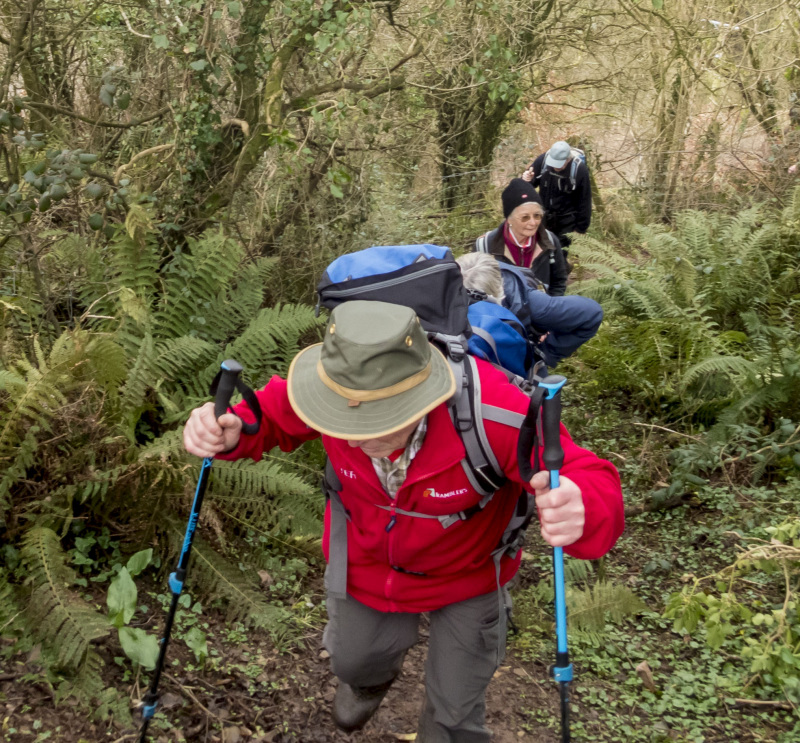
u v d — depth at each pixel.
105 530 3.64
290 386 2.06
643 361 5.70
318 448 4.58
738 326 6.17
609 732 3.19
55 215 5.28
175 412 4.08
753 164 10.62
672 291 6.11
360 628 2.47
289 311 4.61
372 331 1.91
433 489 2.12
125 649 2.85
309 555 4.09
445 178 10.12
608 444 5.38
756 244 6.32
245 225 6.43
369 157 7.03
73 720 2.76
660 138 11.53
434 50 7.60
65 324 4.82
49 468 3.47
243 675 3.23
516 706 3.31
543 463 1.91
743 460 4.80
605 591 3.76
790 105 10.73
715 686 3.38
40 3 5.19
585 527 1.95
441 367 2.03
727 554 4.20
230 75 5.75
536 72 10.89
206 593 3.61
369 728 3.11
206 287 4.73
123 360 3.69
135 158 5.42
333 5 5.70
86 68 6.40
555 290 4.91
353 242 6.93
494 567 2.40
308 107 5.71
